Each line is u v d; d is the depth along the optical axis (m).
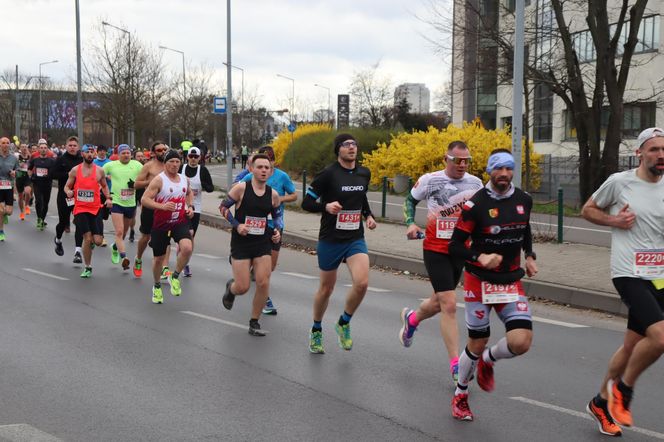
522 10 12.48
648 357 4.51
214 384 5.70
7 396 5.30
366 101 57.97
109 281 10.56
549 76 21.56
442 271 5.79
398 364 6.39
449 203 5.90
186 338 7.22
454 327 5.64
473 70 22.27
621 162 27.39
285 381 5.83
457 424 4.89
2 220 14.75
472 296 5.01
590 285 9.77
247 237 7.23
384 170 29.23
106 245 14.50
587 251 13.21
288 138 47.59
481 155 24.53
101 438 4.51
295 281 10.93
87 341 7.02
